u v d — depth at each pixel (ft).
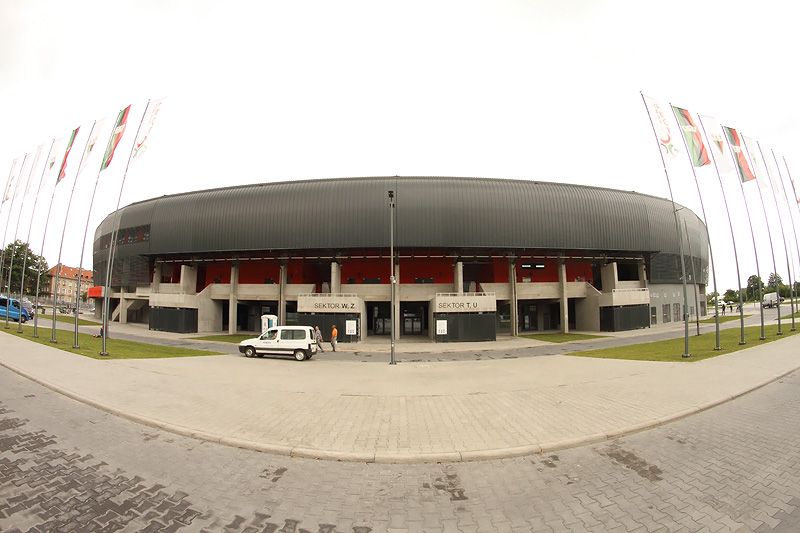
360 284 120.26
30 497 16.26
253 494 17.06
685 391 34.68
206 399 32.89
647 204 138.82
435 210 118.42
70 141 78.69
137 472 19.01
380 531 14.32
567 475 18.92
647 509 15.56
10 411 28.91
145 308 162.20
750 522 14.49
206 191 135.13
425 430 25.13
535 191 125.59
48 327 112.06
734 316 167.94
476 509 15.85
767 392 34.94
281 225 122.31
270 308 135.23
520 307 136.67
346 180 124.26
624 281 141.79
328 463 20.59
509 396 34.35
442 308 101.86
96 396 32.89
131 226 148.77
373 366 57.21
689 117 64.08
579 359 60.85
